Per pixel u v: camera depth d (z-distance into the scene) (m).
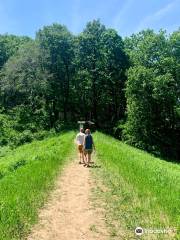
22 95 80.50
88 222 12.66
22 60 72.44
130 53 72.50
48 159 24.59
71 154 29.47
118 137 69.25
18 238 11.12
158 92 58.62
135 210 13.38
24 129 69.62
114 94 75.12
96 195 15.87
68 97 78.81
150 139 61.25
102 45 74.12
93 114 78.50
